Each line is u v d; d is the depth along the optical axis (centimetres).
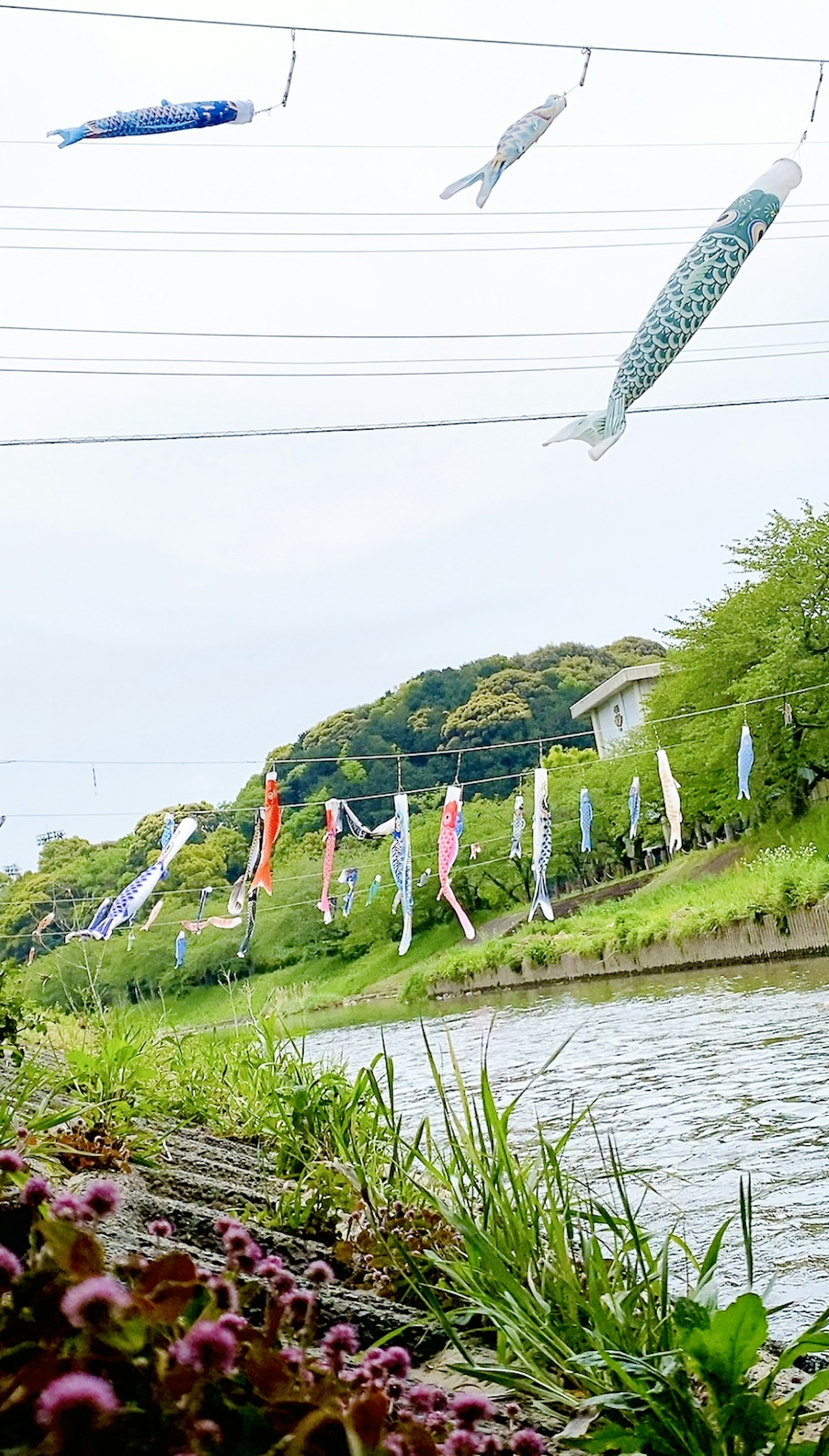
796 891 1666
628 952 2062
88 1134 357
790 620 2266
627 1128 671
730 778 2312
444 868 1058
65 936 1179
